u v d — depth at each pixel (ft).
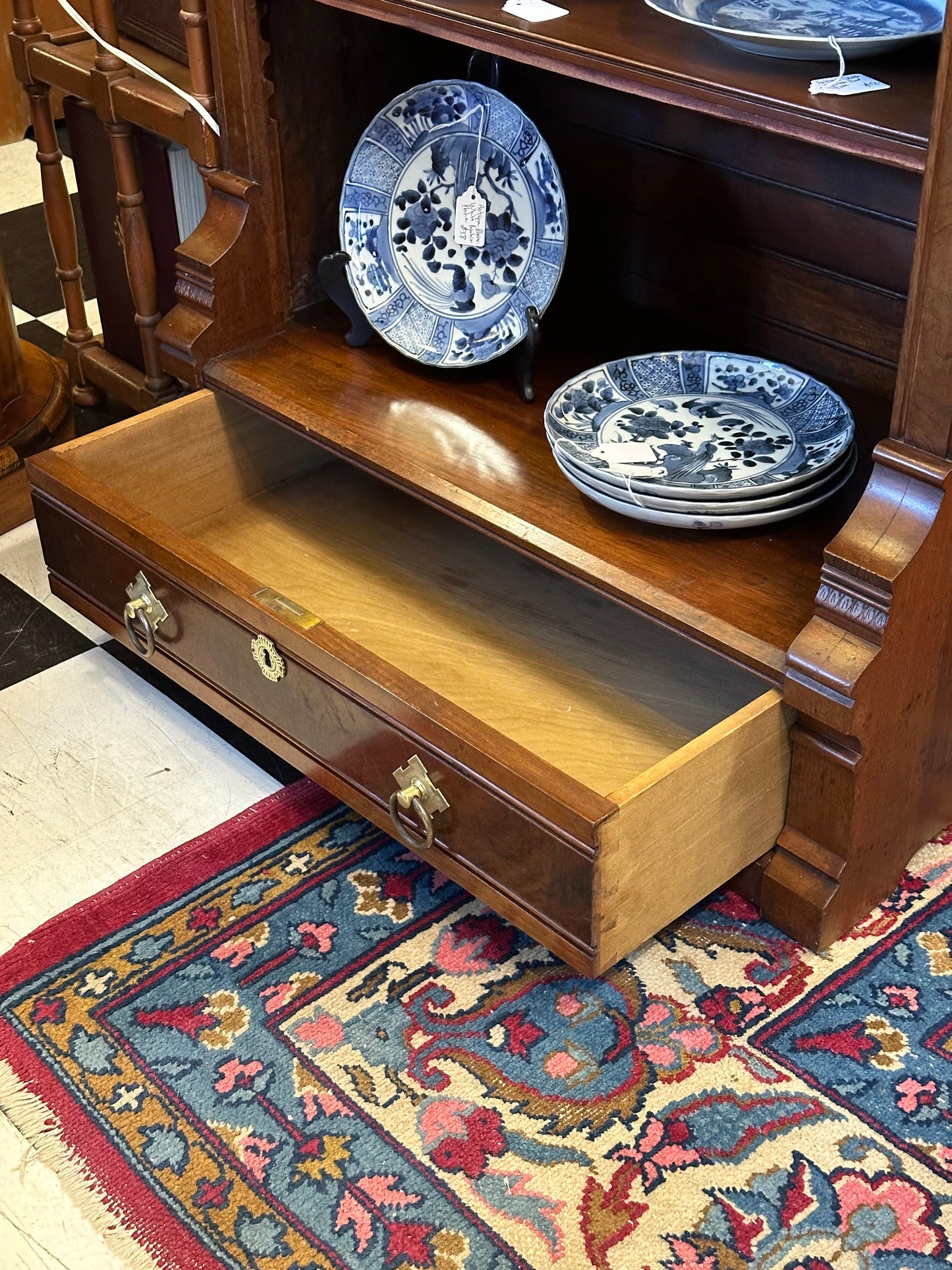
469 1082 3.81
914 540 3.51
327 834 4.62
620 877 3.51
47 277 8.21
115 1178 3.59
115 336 6.73
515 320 5.14
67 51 5.89
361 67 5.29
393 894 4.39
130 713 5.20
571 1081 3.81
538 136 4.97
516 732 4.48
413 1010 4.01
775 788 3.98
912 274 3.28
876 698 3.68
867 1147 3.63
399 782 3.96
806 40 3.67
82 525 4.83
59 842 4.64
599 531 4.32
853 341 4.89
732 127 4.85
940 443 3.43
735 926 4.27
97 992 4.10
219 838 4.61
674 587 4.07
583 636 4.92
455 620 4.99
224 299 5.22
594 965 3.62
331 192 5.43
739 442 4.58
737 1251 3.39
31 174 9.48
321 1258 3.40
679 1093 3.77
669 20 4.17
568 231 5.38
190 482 5.36
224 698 4.66
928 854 4.54
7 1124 3.76
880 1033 3.93
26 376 6.59
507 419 4.92
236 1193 3.55
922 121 3.33
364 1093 3.78
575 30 4.06
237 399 5.16
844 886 4.06
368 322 5.33
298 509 5.55
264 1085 3.82
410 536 5.42
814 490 4.29
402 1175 3.58
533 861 3.61
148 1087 3.83
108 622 5.08
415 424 4.88
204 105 5.10
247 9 4.82
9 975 4.17
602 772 4.32
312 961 4.17
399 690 3.84
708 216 5.12
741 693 4.65
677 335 5.39
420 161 5.19
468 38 4.18
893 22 3.93
